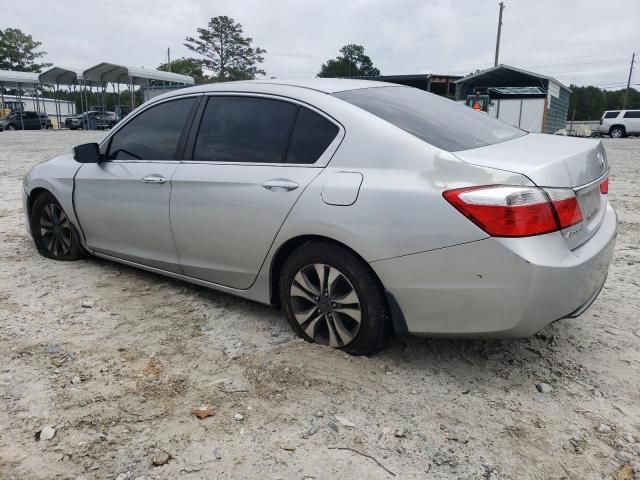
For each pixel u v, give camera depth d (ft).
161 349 10.39
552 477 7.10
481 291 8.24
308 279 10.18
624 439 7.84
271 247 10.37
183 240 12.00
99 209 13.88
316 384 9.09
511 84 100.58
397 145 9.14
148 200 12.52
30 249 17.13
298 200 9.78
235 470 7.18
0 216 22.16
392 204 8.74
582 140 10.73
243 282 11.28
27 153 53.16
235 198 10.74
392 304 9.14
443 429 8.04
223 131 11.57
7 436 7.79
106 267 15.23
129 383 9.18
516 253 7.88
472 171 8.32
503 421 8.24
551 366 9.85
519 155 8.86
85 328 11.31
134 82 122.42
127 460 7.34
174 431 7.93
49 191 15.21
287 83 11.31
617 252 16.98
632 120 102.89
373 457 7.43
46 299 12.87
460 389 9.09
